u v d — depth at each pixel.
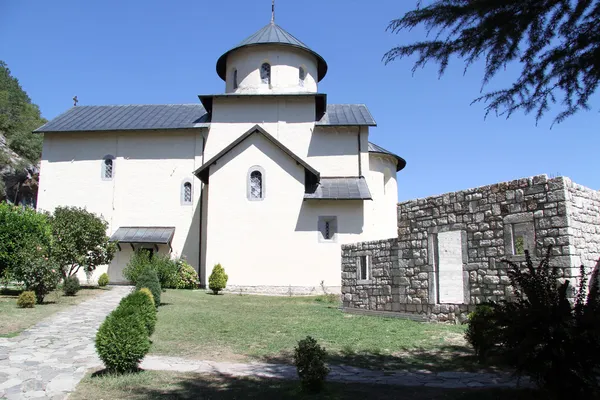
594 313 6.14
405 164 31.31
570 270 9.98
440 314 13.23
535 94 6.27
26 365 8.88
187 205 27.78
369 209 26.08
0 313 13.75
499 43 5.77
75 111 31.03
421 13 5.63
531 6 5.30
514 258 11.26
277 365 9.39
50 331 12.02
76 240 20.73
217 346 11.05
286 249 24.36
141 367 9.05
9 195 46.69
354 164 26.95
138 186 28.11
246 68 28.73
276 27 30.09
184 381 8.12
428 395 7.15
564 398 6.16
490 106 6.49
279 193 24.77
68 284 19.20
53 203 28.27
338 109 29.97
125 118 29.55
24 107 66.25
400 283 14.74
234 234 24.48
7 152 47.50
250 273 24.17
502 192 11.74
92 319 13.97
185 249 27.33
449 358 9.62
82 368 8.80
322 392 7.32
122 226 27.73
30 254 16.62
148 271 17.23
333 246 24.44
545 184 10.75
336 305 18.78
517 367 6.48
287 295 23.70
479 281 12.14
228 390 7.57
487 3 5.27
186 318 14.68
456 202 13.01
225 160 25.06
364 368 9.02
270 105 27.77
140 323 8.79
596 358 6.04
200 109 30.69
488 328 7.05
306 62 29.47
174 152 28.28
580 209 10.70
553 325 6.19
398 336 11.74
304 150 27.25
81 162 28.59
